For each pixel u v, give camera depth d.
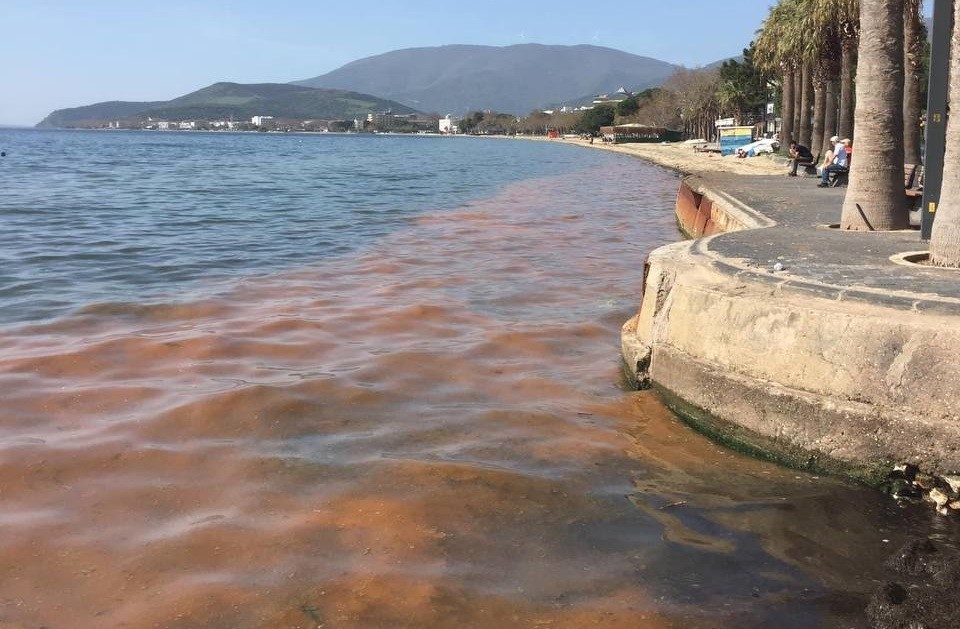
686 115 122.62
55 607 3.70
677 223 21.83
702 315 6.28
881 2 10.45
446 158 77.19
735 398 5.87
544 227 19.86
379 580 3.93
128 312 9.72
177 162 59.91
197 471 5.18
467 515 4.64
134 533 4.38
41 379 6.96
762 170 42.78
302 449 5.57
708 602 3.84
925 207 8.76
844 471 5.28
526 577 4.02
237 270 12.95
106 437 5.69
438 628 3.58
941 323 4.99
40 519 4.51
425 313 9.82
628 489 5.10
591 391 7.08
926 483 4.95
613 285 11.98
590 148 116.00
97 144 124.25
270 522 4.51
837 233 9.82
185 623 3.59
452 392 6.90
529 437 5.92
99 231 17.59
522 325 9.34
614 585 3.97
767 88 93.75
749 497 5.03
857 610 3.78
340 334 8.77
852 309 5.43
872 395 5.15
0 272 12.27
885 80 10.71
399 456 5.47
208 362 7.58
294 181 38.25
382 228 19.09
